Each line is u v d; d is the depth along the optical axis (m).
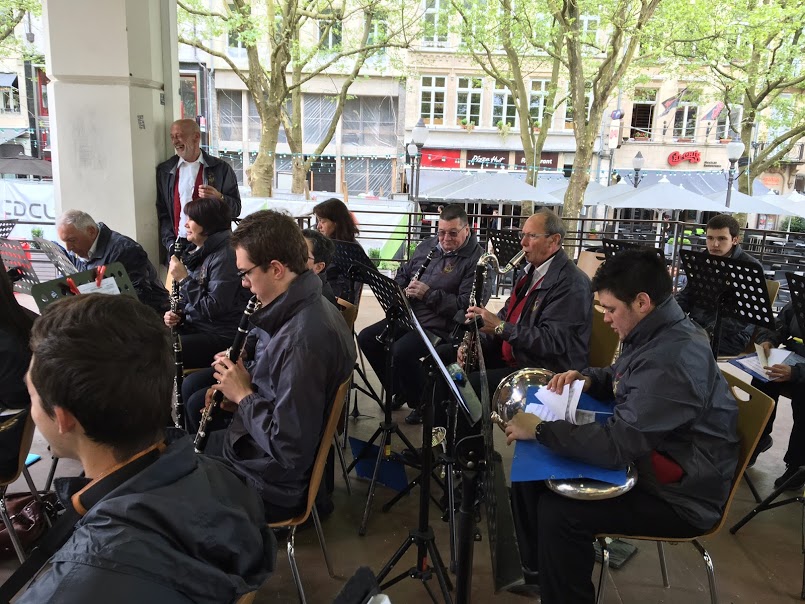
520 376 1.98
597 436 1.51
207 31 10.84
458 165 18.45
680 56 11.01
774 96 12.12
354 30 12.32
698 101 14.02
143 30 3.51
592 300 2.57
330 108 17.84
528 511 1.93
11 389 1.78
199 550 0.77
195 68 12.95
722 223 3.45
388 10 10.86
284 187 18.00
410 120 18.06
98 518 0.73
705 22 9.80
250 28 9.95
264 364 1.73
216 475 0.94
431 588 1.99
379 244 12.62
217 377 1.77
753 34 10.10
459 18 12.78
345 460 2.87
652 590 2.03
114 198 3.63
